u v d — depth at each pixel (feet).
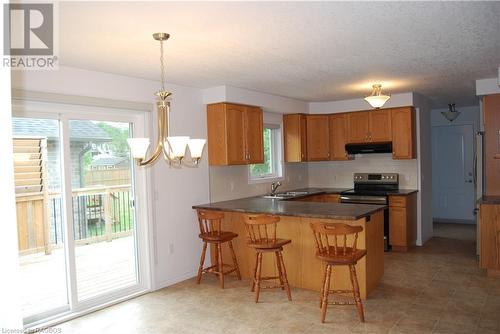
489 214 14.29
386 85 16.21
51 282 11.77
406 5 7.34
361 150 20.11
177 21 7.87
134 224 13.74
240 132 16.20
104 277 13.23
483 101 15.87
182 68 12.17
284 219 13.80
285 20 7.98
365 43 9.84
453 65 12.62
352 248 11.65
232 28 8.40
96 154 12.80
